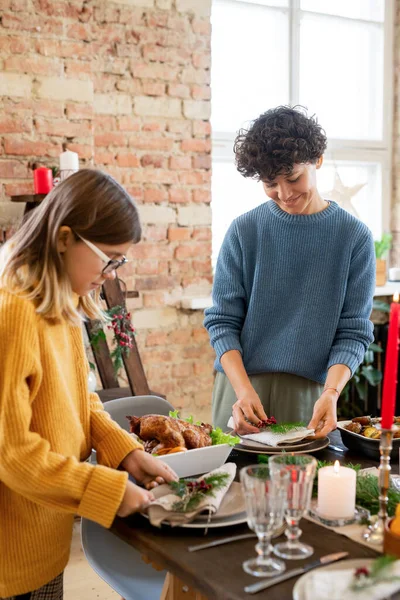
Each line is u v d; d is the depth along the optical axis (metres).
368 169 4.59
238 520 1.33
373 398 4.43
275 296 2.10
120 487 1.33
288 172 1.88
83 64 3.34
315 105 4.36
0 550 1.42
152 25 3.59
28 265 1.38
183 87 3.71
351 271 2.07
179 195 3.76
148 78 3.61
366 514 1.38
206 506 1.34
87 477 1.33
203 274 3.88
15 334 1.31
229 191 4.13
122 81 3.55
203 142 3.80
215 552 1.24
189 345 3.86
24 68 3.18
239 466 1.70
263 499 1.15
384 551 1.20
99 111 3.51
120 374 3.66
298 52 4.21
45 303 1.35
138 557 1.84
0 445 1.30
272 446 1.74
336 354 2.02
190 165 3.78
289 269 2.09
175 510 1.33
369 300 2.08
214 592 1.11
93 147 3.47
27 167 3.23
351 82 4.46
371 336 2.06
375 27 4.48
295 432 1.77
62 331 1.47
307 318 2.07
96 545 1.83
